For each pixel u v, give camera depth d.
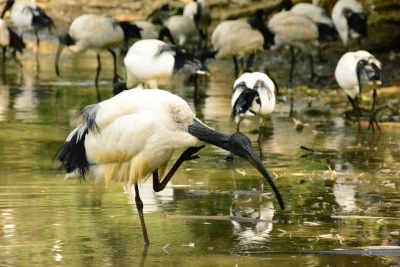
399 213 10.37
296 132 15.88
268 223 9.91
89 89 20.97
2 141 14.46
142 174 8.99
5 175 12.00
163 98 8.88
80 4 31.75
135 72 17.03
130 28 22.41
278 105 18.94
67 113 17.41
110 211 10.30
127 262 8.47
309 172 12.62
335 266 8.42
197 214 10.24
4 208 10.31
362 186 11.75
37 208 10.34
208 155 13.85
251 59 22.20
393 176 12.38
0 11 32.12
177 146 8.82
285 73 23.73
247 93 13.55
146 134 8.77
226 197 11.12
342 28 22.98
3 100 18.89
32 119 16.62
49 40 30.92
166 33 25.00
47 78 22.70
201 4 26.31
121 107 8.88
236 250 8.90
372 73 15.51
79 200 10.77
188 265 8.40
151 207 10.53
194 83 20.19
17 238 9.18
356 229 9.68
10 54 27.66
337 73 15.98
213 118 17.11
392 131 16.08
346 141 15.06
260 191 11.42
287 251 8.88
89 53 28.53
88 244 9.04
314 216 10.23
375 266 8.44
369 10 25.98
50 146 14.12
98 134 8.99
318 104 19.11
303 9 23.45
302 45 22.05
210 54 21.67
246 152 8.49
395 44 25.22
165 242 9.16
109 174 9.12
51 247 8.91
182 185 11.72
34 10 27.02
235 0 28.83
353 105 16.14
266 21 28.53
